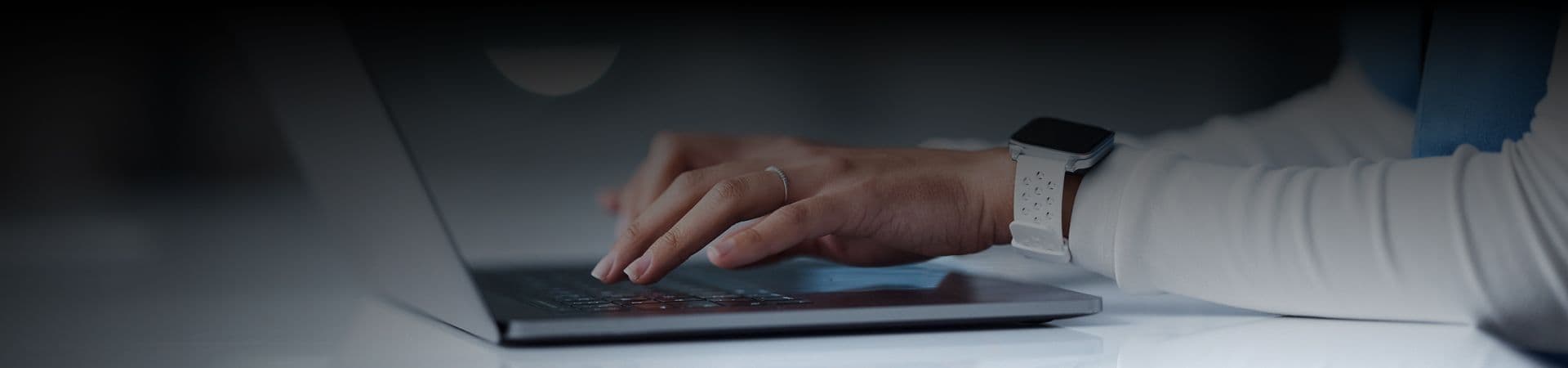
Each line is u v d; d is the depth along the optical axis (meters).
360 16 4.39
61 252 1.31
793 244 0.87
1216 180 0.85
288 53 0.82
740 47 4.79
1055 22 4.83
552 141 4.01
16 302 0.92
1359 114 1.19
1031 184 0.89
